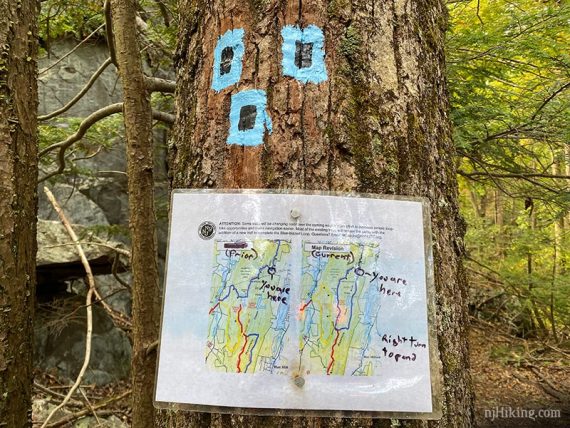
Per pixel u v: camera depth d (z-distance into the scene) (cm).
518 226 841
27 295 236
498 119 350
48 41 474
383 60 109
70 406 455
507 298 834
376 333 100
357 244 102
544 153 523
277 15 108
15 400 225
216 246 103
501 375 643
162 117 299
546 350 724
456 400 105
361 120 105
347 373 98
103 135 490
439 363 103
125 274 738
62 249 572
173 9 430
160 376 100
